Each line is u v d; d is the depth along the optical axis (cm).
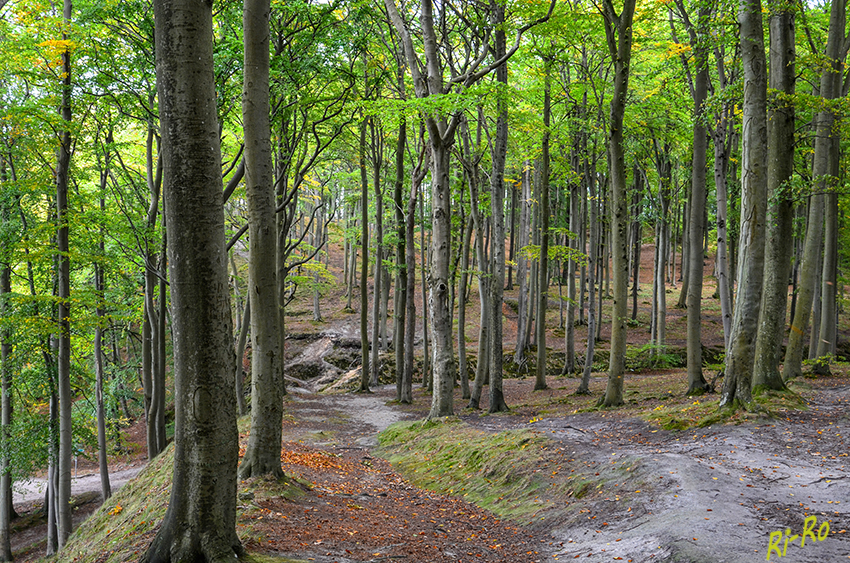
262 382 797
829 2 1638
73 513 1759
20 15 1276
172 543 439
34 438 1491
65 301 1334
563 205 3222
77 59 1267
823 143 1379
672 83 1622
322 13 1236
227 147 1762
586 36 1597
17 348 1507
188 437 441
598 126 1752
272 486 757
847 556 481
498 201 1573
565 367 2452
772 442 852
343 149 2220
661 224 2369
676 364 2531
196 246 430
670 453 846
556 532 682
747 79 980
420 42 1869
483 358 1689
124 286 1902
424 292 2578
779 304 1104
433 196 1448
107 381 2152
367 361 2459
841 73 1408
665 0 1332
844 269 2677
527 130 1903
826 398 1108
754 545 508
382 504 848
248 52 748
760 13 973
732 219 2403
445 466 1102
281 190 1750
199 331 435
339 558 531
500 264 1570
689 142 2069
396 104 1217
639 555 531
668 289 3916
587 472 838
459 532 723
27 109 1216
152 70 1209
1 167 1619
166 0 420
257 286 785
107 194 1788
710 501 629
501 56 1577
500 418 1435
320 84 1423
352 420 1822
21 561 1616
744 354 1003
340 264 5138
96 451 2486
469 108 1297
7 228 1338
